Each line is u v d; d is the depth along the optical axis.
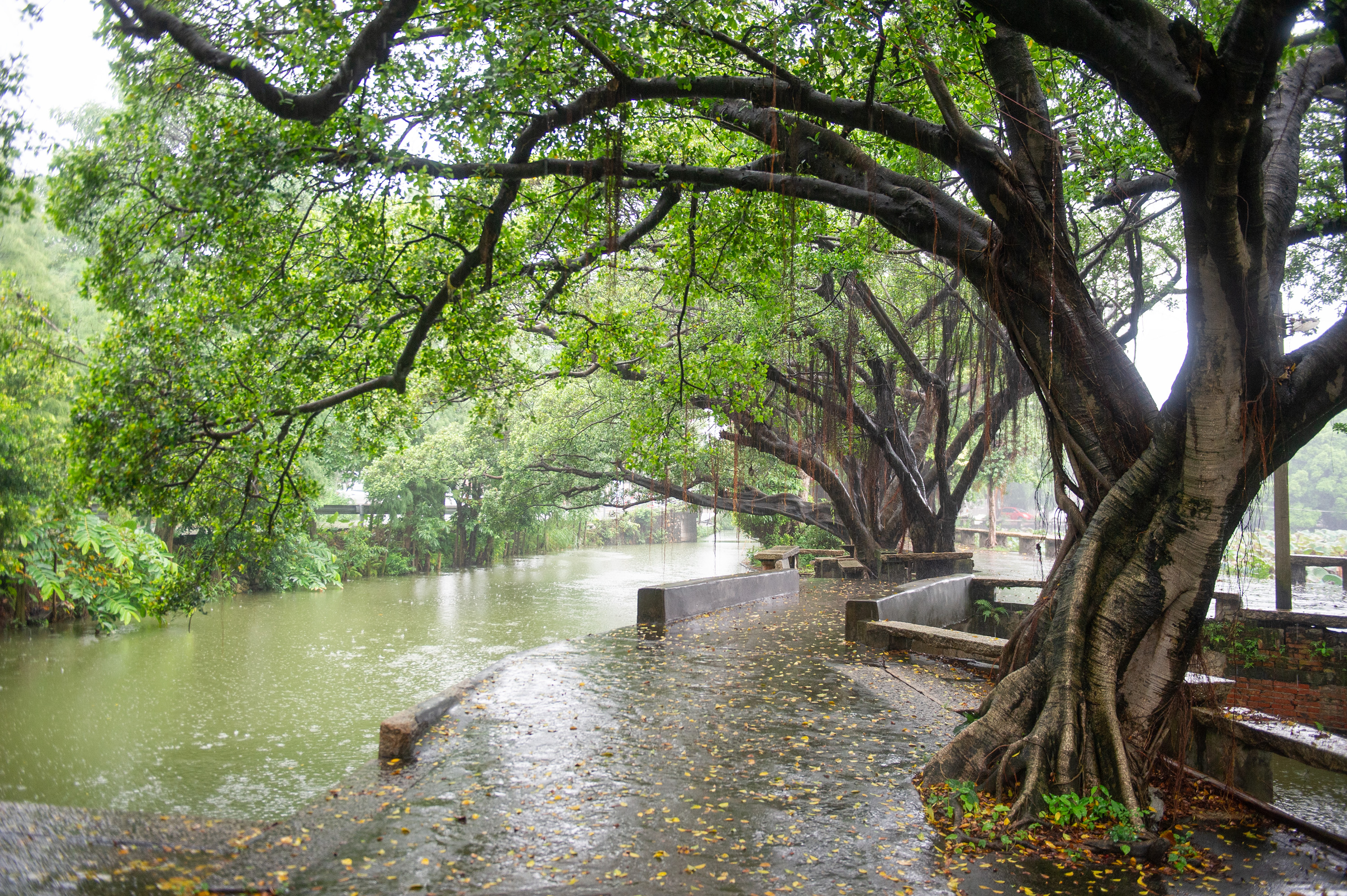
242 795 8.66
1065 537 7.15
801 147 8.07
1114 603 6.01
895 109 7.18
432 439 31.58
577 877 4.41
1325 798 7.89
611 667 9.98
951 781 5.69
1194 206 5.36
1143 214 14.30
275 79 7.53
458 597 25.94
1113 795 5.51
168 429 8.10
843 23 7.07
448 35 7.26
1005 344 12.59
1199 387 5.60
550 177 11.48
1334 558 23.98
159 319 8.37
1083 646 6.02
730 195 10.93
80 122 12.17
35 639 17.91
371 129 7.11
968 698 8.62
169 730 11.31
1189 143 5.25
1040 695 6.13
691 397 16.06
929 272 17.44
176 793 8.72
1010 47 7.09
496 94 7.29
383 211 9.07
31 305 14.70
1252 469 5.75
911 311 21.39
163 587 9.65
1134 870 4.64
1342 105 8.69
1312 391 5.82
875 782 6.05
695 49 7.91
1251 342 5.48
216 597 23.56
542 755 6.55
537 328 15.59
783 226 10.12
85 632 18.78
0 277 14.01
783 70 7.19
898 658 10.67
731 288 12.97
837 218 16.19
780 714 7.92
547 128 8.13
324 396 10.16
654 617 13.41
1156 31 5.45
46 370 14.88
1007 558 36.31
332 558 28.95
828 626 13.23
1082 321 6.68
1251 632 13.08
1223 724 5.93
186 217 7.75
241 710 12.43
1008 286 6.89
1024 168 6.91
